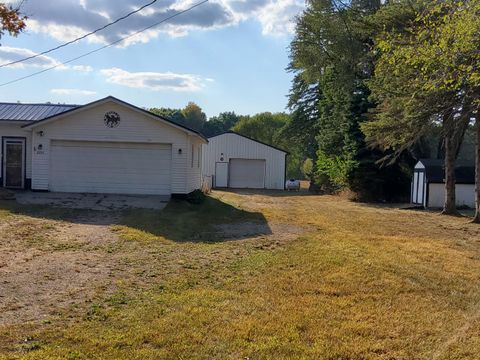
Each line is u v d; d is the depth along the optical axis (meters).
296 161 74.62
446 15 9.65
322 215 17.61
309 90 43.78
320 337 4.87
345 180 28.86
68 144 18.86
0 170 19.89
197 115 96.56
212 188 37.66
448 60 9.31
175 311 5.54
